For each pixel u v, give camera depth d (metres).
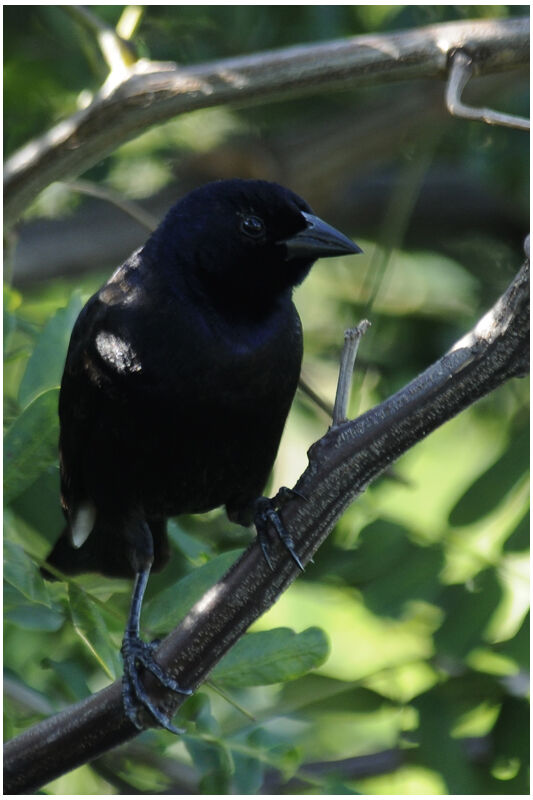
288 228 8.45
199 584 7.57
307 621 11.30
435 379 6.53
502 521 8.77
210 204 8.48
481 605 8.50
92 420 8.36
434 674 8.83
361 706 8.82
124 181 13.39
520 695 8.62
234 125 13.22
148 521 8.73
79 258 12.80
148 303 8.18
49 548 8.86
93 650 7.22
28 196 8.77
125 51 8.43
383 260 11.02
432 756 8.53
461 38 7.93
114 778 9.55
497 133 12.47
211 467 8.52
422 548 8.73
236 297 8.35
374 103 13.11
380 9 11.75
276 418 8.59
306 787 9.16
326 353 12.52
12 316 8.40
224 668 7.23
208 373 8.13
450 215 13.52
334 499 6.66
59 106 12.25
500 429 11.98
